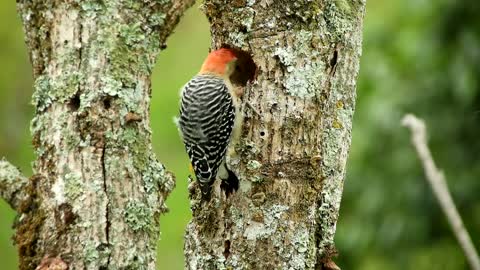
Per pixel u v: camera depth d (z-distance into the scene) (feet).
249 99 37.06
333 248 38.52
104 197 31.63
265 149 36.73
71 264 31.24
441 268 54.39
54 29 32.14
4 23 80.79
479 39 52.21
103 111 31.86
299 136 36.70
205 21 80.28
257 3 37.17
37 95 32.27
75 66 31.96
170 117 75.05
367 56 55.11
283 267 36.29
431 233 53.62
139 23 32.42
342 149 39.19
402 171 53.36
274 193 36.50
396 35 55.01
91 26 31.96
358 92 55.11
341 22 38.14
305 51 36.81
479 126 52.85
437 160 53.57
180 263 68.44
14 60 80.84
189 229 38.58
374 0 61.57
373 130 54.03
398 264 53.93
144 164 32.48
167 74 78.07
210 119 38.99
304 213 36.70
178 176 71.46
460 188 52.80
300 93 36.65
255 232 36.47
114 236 31.60
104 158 31.76
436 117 53.36
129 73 32.22
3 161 32.35
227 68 40.19
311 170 36.76
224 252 37.04
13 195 31.86
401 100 53.72
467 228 53.62
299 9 36.73
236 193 36.81
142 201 32.24
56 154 31.86
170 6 32.99
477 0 52.11
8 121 79.46
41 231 31.58
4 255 70.69
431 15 53.31
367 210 54.19
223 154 37.60
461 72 51.93
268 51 36.88
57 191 31.65
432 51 53.26
